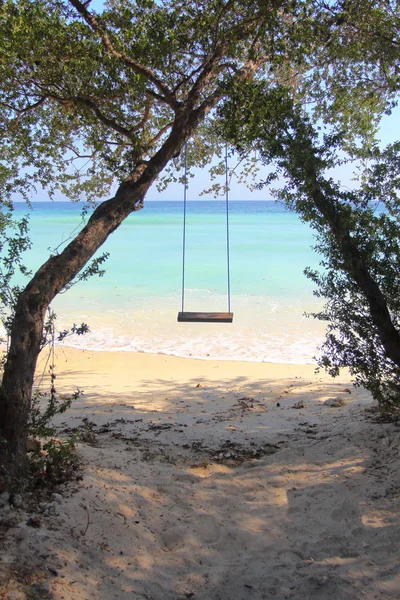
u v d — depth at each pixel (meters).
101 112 6.39
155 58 5.37
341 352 5.21
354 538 3.54
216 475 4.75
